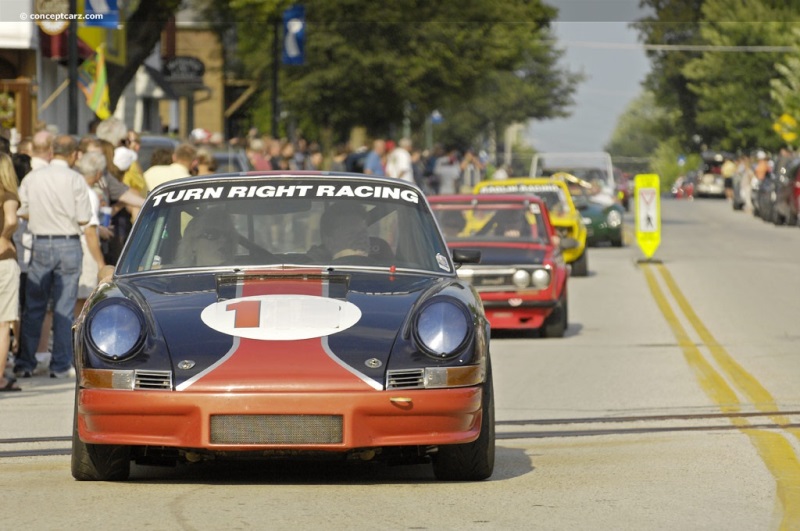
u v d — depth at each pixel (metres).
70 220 25.56
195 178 17.61
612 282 49.91
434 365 13.97
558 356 29.59
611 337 33.66
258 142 49.00
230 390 13.54
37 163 26.52
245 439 13.59
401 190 17.45
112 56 71.88
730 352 30.23
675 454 17.09
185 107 116.62
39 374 26.50
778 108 145.62
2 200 23.25
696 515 13.23
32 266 25.59
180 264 16.44
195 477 15.27
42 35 60.47
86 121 71.44
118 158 29.92
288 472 15.62
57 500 13.76
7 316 23.62
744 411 21.38
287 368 13.69
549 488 14.59
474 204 36.03
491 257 33.19
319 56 95.62
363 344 14.02
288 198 17.09
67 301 25.77
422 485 14.71
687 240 74.94
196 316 14.45
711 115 162.75
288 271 15.92
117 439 13.82
